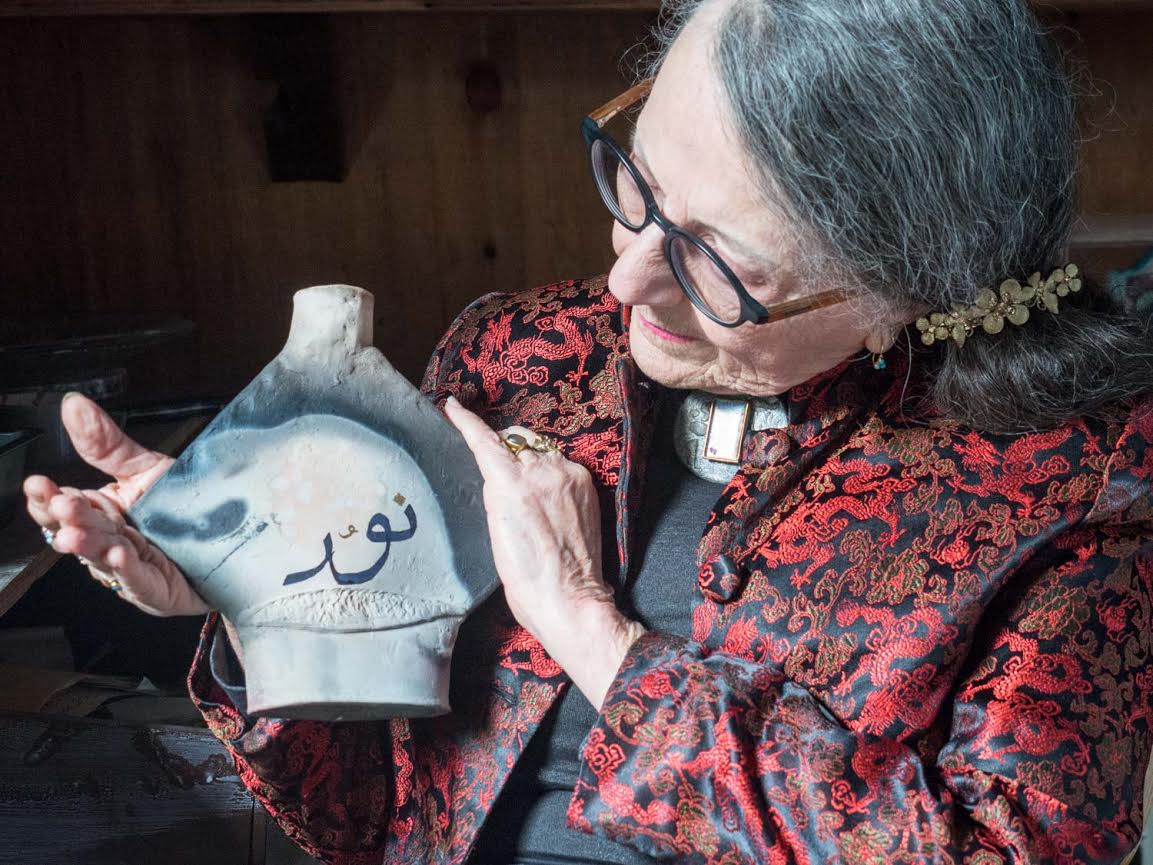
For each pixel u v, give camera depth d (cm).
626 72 251
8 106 239
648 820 86
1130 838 86
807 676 91
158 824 132
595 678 89
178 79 242
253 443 85
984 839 82
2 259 245
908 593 90
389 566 88
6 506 157
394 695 88
